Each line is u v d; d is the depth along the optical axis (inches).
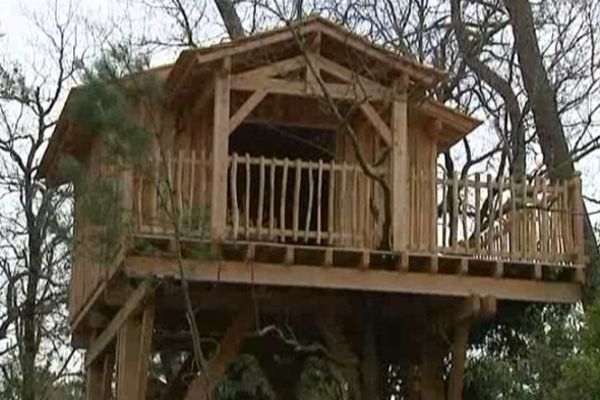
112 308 767.1
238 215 703.7
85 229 700.7
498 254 693.9
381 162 707.4
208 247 664.4
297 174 685.9
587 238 766.5
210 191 685.9
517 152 963.3
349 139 736.3
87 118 643.5
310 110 761.0
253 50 691.4
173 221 647.1
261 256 676.1
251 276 676.7
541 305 742.5
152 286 670.5
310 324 800.3
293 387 864.3
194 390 706.2
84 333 856.9
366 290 690.2
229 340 731.4
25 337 1075.3
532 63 892.0
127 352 706.2
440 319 738.8
